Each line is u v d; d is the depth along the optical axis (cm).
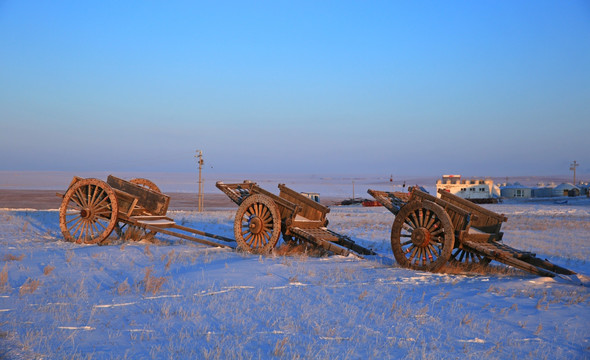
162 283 972
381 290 991
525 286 1060
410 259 1295
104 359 585
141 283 1006
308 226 1555
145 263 1262
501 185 11800
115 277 1080
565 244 2109
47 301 855
